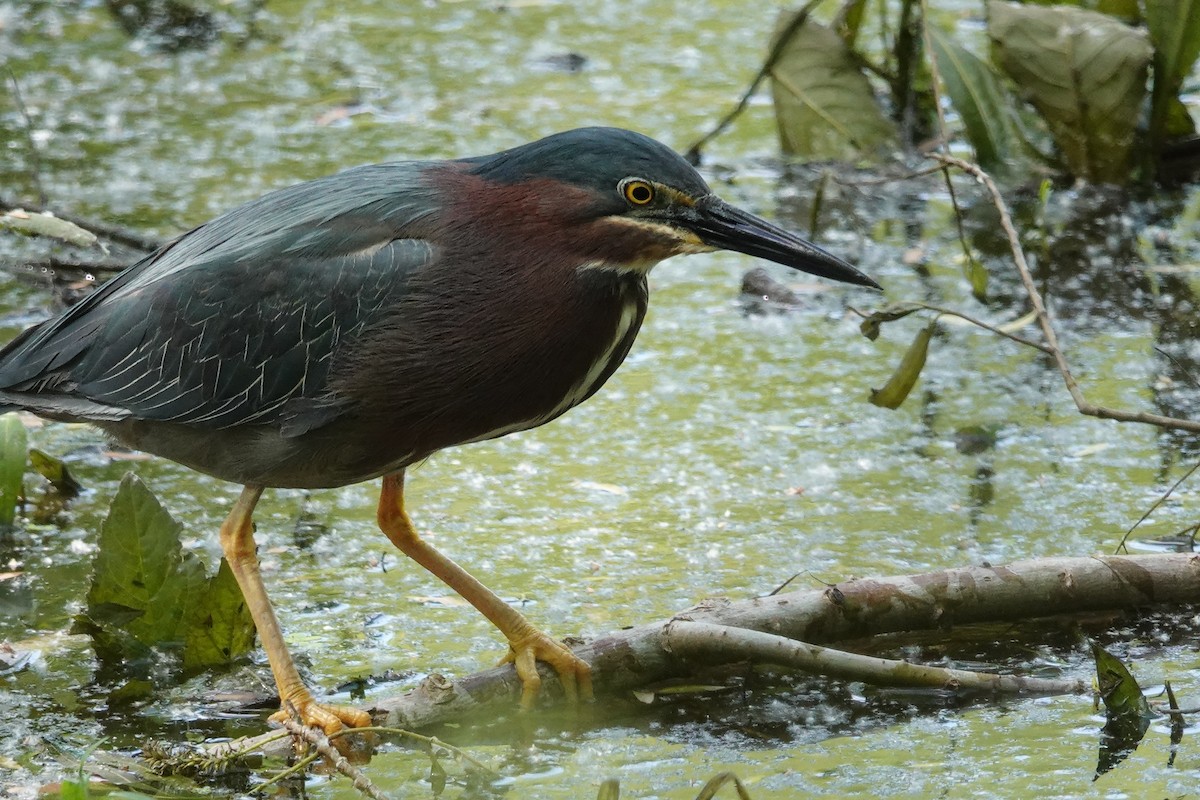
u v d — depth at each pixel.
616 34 20.44
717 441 11.88
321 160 16.67
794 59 16.61
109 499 11.19
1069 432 11.77
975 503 10.80
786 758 8.11
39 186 14.55
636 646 8.79
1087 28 15.30
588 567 10.14
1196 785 7.66
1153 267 14.30
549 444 11.97
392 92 18.58
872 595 9.16
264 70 19.31
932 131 17.31
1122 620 9.41
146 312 9.05
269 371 8.66
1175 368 12.52
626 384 12.86
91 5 21.23
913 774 7.88
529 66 19.34
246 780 8.01
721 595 9.69
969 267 13.20
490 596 8.84
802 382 12.79
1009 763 7.95
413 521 10.85
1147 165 15.73
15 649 9.28
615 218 8.48
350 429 8.65
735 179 16.38
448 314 8.44
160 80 18.98
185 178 16.27
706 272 15.04
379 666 9.07
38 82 18.81
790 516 10.73
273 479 8.98
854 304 14.10
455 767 8.12
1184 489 10.86
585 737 8.44
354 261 8.55
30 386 9.39
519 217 8.48
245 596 8.79
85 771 7.83
